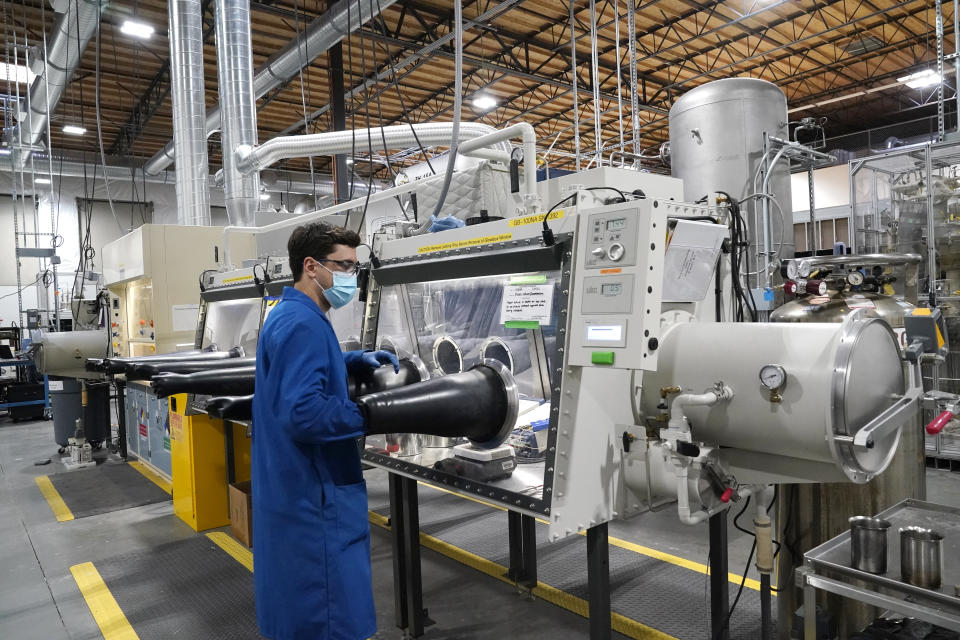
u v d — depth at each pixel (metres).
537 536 3.44
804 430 1.50
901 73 10.48
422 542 3.39
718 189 4.54
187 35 5.48
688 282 2.02
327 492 1.62
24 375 8.13
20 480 5.03
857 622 2.08
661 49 8.89
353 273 1.80
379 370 1.92
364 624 1.67
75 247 12.02
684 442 1.59
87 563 3.30
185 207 5.57
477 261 1.97
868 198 6.06
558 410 1.61
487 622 2.52
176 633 2.55
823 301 2.36
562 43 8.58
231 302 3.91
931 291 4.26
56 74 6.69
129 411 5.55
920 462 2.25
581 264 1.61
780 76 10.42
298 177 13.69
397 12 7.39
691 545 3.21
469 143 2.29
